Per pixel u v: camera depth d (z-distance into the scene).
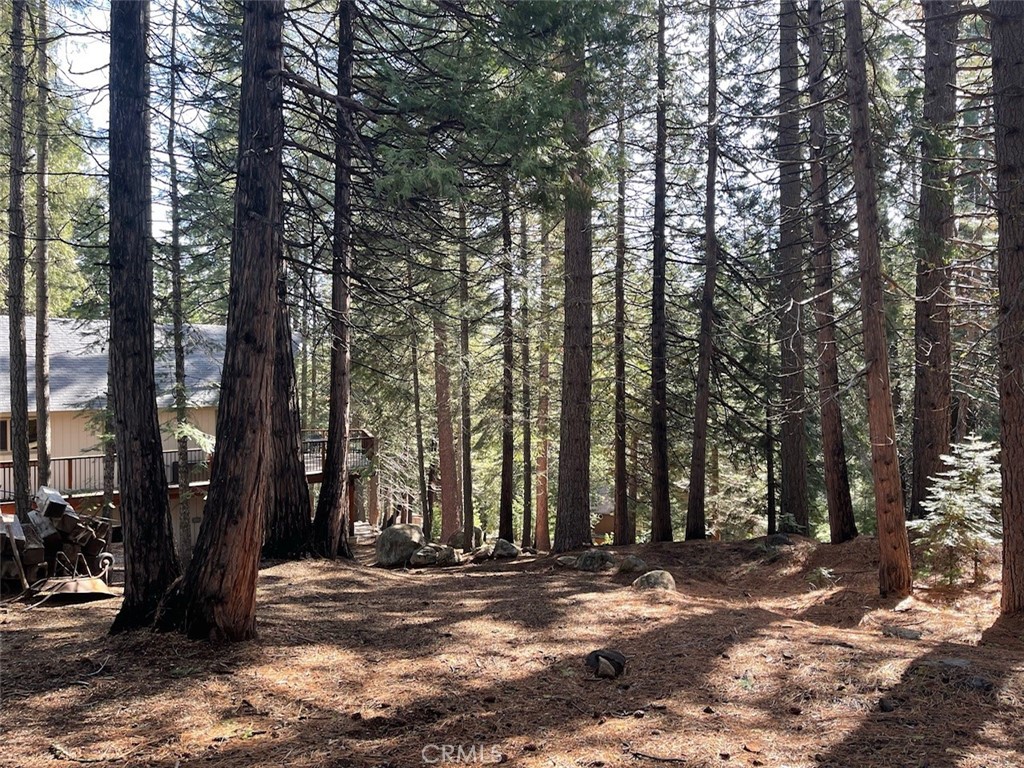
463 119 6.79
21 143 11.99
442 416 20.53
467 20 7.43
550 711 4.73
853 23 8.95
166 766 3.92
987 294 13.95
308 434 23.33
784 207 13.87
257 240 5.86
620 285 17.33
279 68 6.07
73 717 4.59
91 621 7.07
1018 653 6.29
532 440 21.28
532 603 8.20
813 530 20.97
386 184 6.16
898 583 9.42
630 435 22.66
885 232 10.92
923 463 12.13
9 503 16.20
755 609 8.42
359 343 15.48
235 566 6.01
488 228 14.72
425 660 5.88
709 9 13.73
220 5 9.90
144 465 6.48
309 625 6.87
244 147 5.96
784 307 11.09
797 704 4.82
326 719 4.60
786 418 14.83
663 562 12.45
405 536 13.61
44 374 13.85
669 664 5.71
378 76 7.52
